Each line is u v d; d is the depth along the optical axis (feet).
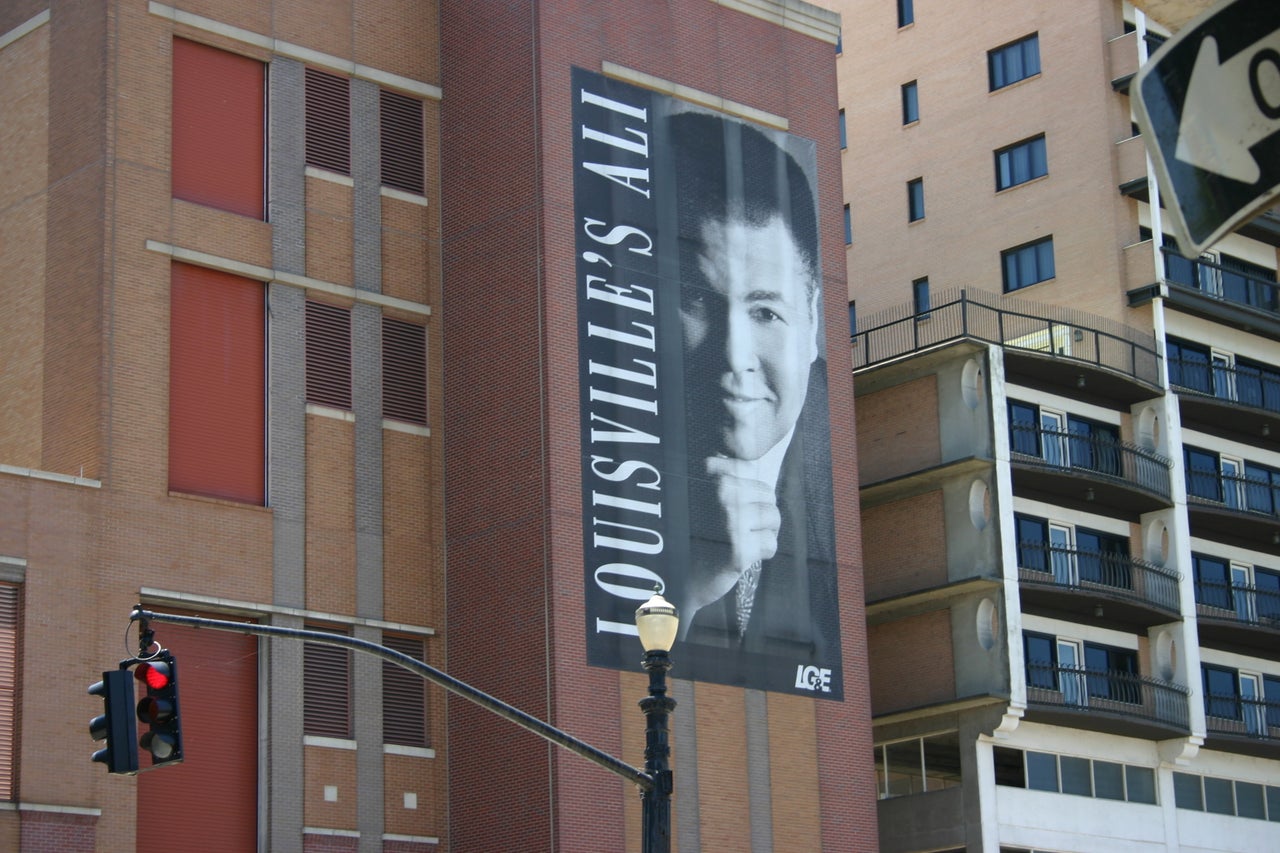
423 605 174.09
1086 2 247.09
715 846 172.24
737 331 187.73
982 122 255.09
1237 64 25.68
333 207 177.58
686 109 190.08
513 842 164.35
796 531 187.01
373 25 184.44
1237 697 235.40
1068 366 223.51
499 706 85.40
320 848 160.66
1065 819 213.87
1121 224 239.91
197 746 157.28
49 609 151.12
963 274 252.21
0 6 177.37
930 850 210.38
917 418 220.23
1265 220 252.62
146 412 160.66
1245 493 247.09
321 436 171.22
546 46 180.34
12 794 146.10
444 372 181.16
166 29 170.40
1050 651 218.79
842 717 185.88
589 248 178.29
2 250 171.01
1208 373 245.24
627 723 169.17
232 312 168.96
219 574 161.17
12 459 164.76
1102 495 225.97
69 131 167.84
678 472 178.91
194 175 169.48
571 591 168.45
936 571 215.51
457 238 183.11
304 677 164.55
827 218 199.62
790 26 202.28
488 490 174.60
